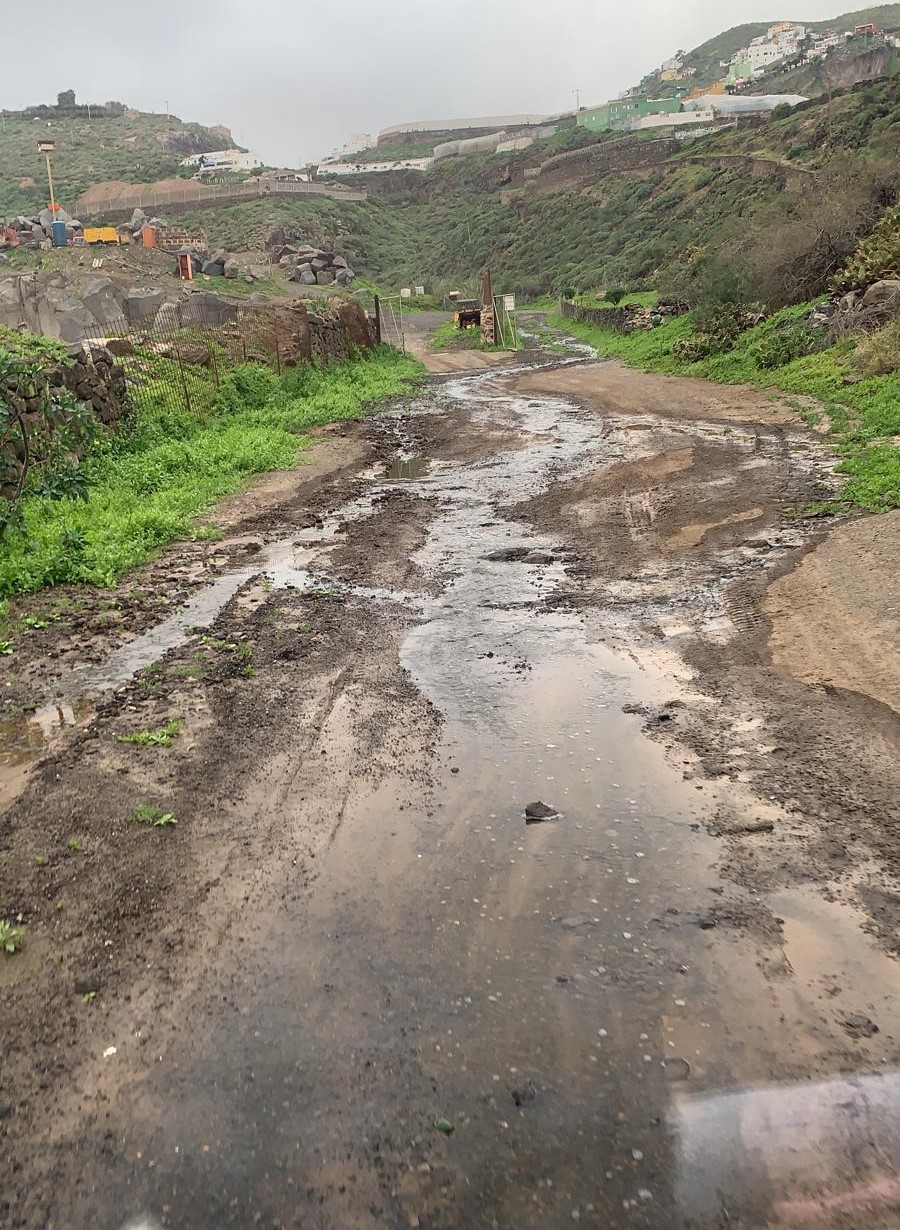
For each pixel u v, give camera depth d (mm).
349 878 3648
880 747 4414
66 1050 2822
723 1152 2420
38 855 3846
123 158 125125
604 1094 2609
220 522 9969
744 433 13445
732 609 6438
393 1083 2666
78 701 5441
